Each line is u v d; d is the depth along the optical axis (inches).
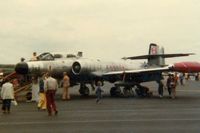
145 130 533.3
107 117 699.4
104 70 1341.0
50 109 741.3
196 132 514.0
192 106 917.8
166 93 1505.9
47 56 1234.0
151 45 1800.0
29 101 1113.4
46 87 741.9
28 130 539.5
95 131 526.9
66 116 722.8
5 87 790.5
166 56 1600.6
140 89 1331.2
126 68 1445.6
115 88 1307.8
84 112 792.3
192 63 1175.0
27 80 1196.5
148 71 1230.3
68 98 1167.0
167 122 621.6
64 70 1241.4
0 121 649.0
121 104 986.1
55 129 548.7
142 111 804.0
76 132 518.9
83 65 1268.5
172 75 1236.5
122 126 576.7
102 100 1132.5
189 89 1820.9
